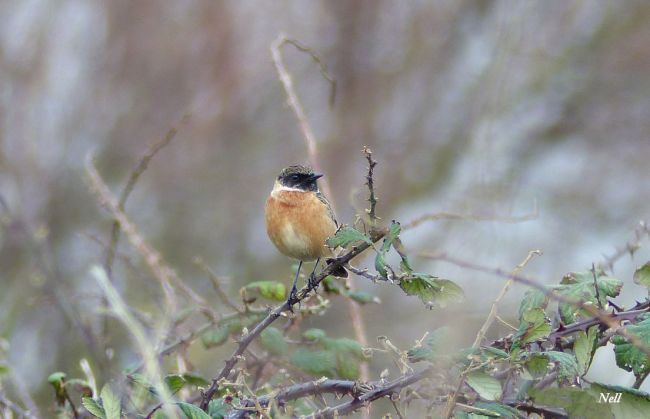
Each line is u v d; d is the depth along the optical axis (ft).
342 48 62.28
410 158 56.95
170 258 52.01
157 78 59.16
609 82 64.90
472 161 42.34
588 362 15.08
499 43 53.01
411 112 59.21
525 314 14.78
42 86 55.11
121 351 26.08
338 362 20.12
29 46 55.52
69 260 43.27
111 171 56.24
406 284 15.51
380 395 15.49
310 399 19.65
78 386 19.81
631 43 65.51
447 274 19.97
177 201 55.67
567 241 52.75
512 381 17.03
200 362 28.68
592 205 57.62
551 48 64.39
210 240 53.78
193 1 61.00
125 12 59.36
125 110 58.08
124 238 38.93
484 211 32.45
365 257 21.09
